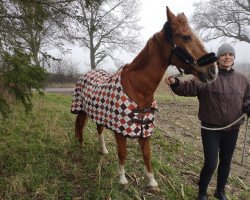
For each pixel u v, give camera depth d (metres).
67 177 4.25
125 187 4.03
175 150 5.64
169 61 3.47
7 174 4.21
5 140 5.20
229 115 3.54
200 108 3.69
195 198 4.07
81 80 4.79
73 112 4.86
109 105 3.75
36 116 6.72
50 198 3.76
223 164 3.89
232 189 4.54
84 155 4.88
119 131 3.66
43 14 4.96
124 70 3.79
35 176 4.14
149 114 3.68
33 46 4.82
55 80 25.28
